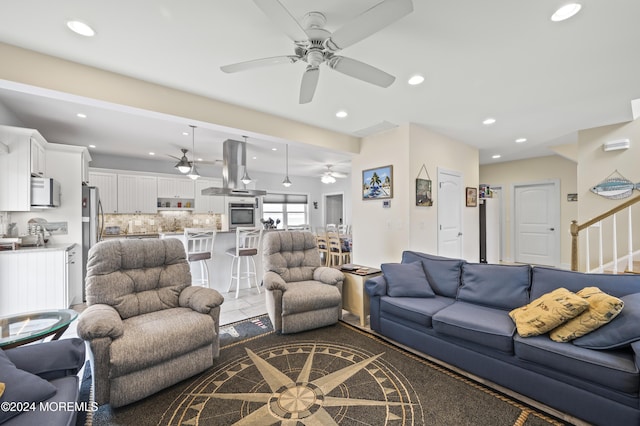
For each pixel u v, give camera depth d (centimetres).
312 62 180
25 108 332
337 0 164
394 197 403
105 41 201
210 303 222
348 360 234
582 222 413
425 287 275
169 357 188
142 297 229
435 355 230
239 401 183
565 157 529
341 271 336
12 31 189
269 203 880
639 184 370
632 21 182
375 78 200
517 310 209
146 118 367
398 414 171
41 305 322
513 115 356
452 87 278
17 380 115
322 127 400
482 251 564
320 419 167
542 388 175
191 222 721
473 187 509
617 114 354
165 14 174
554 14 175
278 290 284
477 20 181
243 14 174
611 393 151
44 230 371
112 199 575
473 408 175
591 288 190
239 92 285
